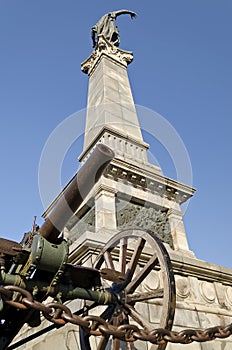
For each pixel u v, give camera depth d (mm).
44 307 3549
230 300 8938
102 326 3705
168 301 4621
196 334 3928
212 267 9039
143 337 3750
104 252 6160
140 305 6988
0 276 4117
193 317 7848
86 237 7383
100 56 15602
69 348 6320
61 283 4531
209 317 8094
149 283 7594
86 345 5191
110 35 17297
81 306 6152
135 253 5480
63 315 3615
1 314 4418
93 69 15781
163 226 9477
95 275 4879
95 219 9039
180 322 7566
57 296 4340
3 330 4605
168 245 9289
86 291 4660
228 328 4016
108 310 5090
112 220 8719
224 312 8453
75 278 4691
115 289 5266
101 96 13359
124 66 15734
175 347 7043
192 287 8492
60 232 4277
